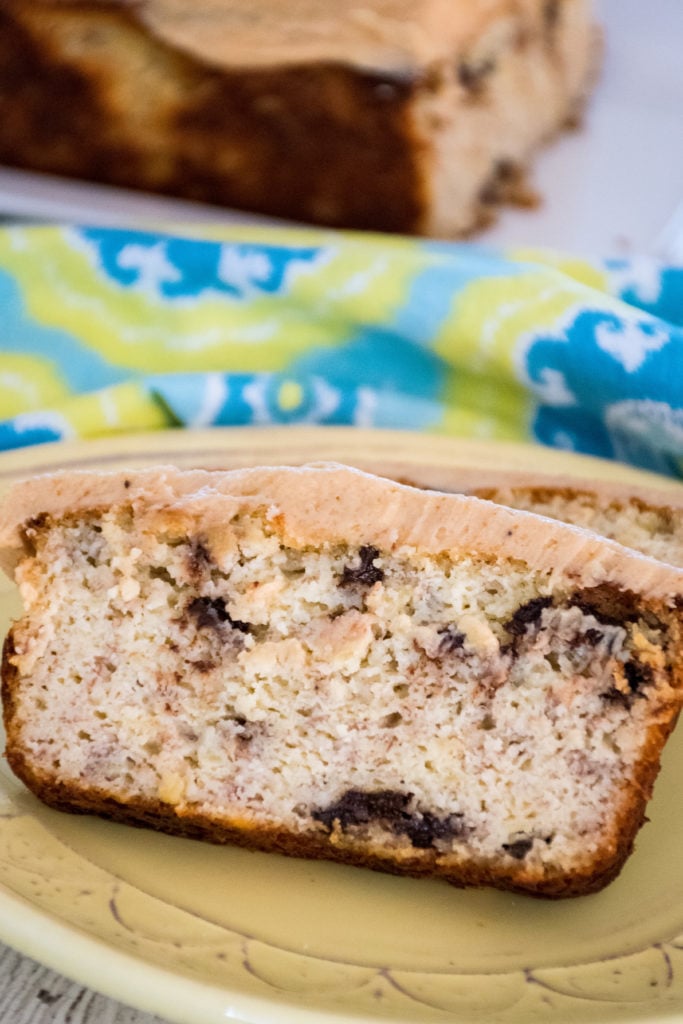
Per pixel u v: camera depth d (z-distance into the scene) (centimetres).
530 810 33
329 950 32
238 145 50
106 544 34
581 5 55
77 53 49
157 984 30
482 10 49
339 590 34
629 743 33
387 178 49
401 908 33
